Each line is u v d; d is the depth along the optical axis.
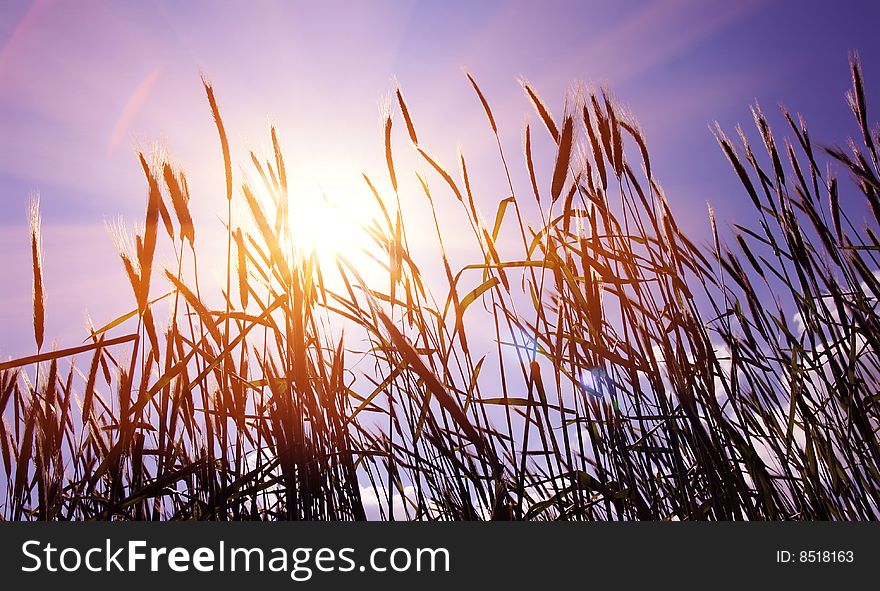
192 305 1.51
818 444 1.70
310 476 1.56
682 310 1.74
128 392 1.41
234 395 1.67
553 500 1.49
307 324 1.68
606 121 1.83
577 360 1.67
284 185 1.61
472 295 1.61
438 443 1.54
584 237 1.69
